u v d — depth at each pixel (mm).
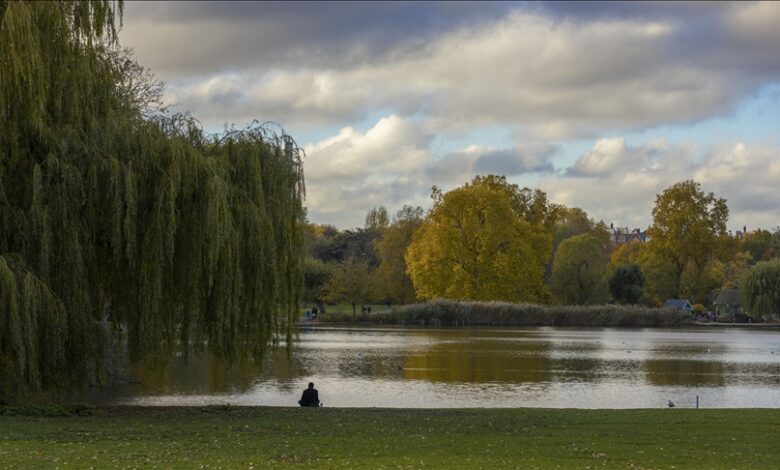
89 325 21625
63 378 21844
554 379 41406
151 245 21688
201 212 22109
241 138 24297
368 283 109688
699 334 85000
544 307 93438
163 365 23531
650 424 21828
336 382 38938
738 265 143875
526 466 15195
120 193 21406
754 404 33688
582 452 17000
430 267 95438
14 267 20312
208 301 22766
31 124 21219
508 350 57938
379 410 24734
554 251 140375
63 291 21250
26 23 21000
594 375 43438
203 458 15500
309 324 92688
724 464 15805
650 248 129375
